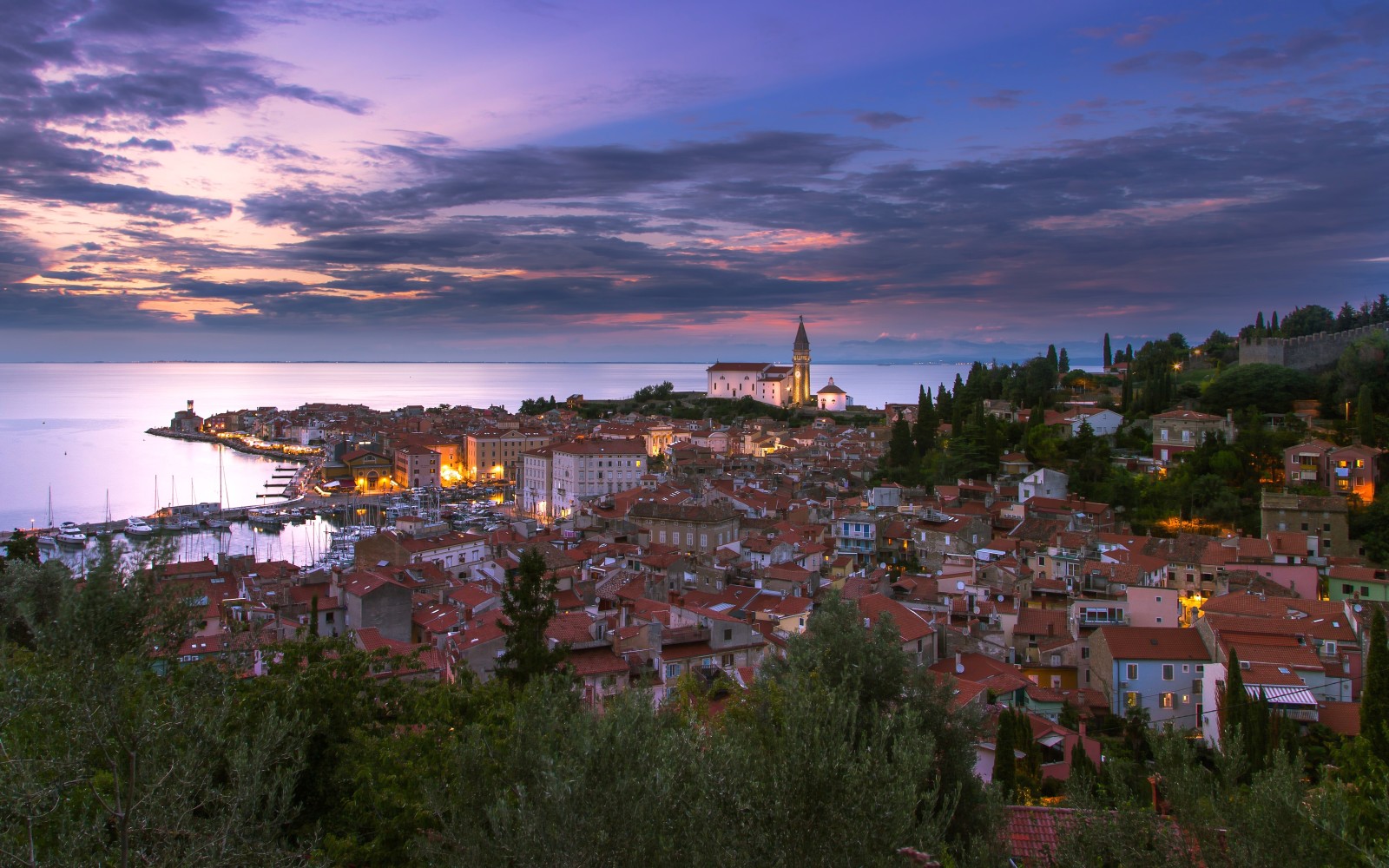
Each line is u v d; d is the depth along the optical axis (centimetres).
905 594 11438
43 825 2450
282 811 2673
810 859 2133
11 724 2486
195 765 2470
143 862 2316
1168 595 10000
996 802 3534
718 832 2212
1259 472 15062
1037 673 9544
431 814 3170
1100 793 3512
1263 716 6712
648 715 2773
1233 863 2697
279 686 3888
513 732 3186
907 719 2644
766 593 10944
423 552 15038
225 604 10569
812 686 3816
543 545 14388
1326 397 18075
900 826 2181
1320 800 2789
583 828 2250
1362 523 12650
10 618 3325
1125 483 15838
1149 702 8600
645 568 12938
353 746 3809
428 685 4650
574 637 7969
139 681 2498
